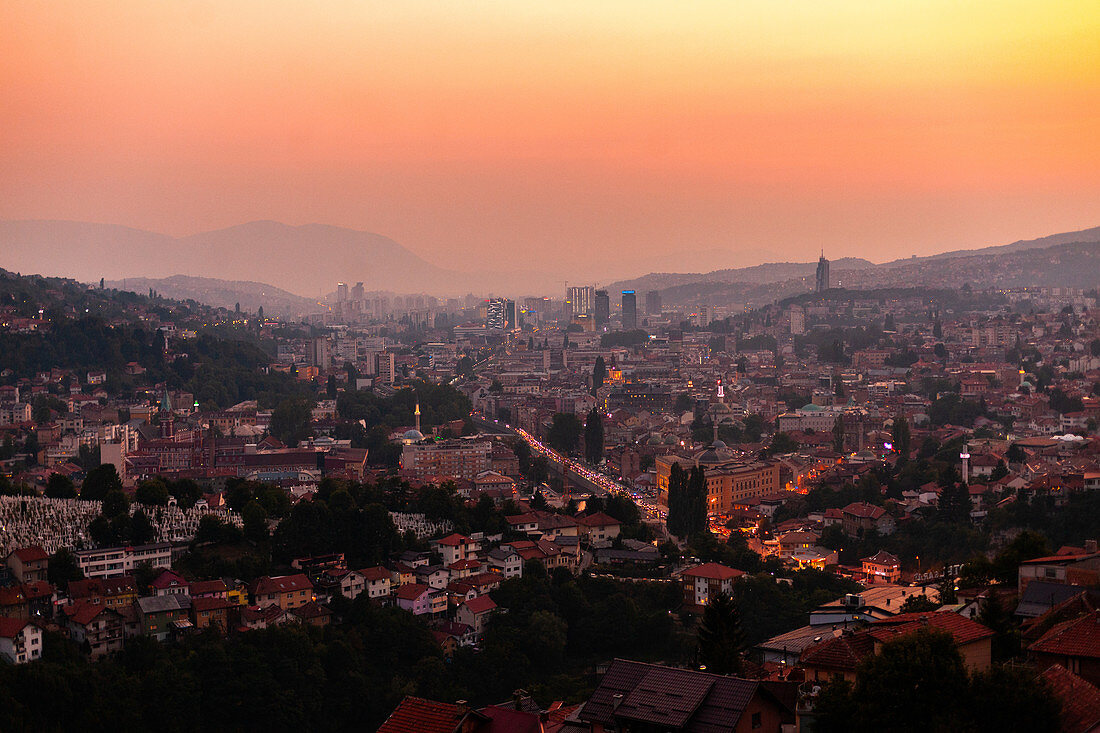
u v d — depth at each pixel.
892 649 136.25
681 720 128.88
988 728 130.25
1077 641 145.25
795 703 136.62
